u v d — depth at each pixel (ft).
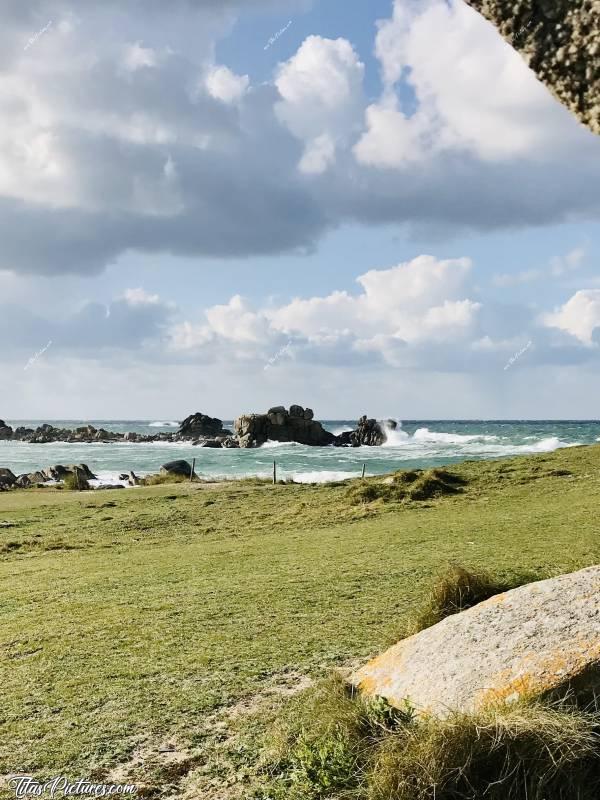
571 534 50.67
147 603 38.81
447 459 219.82
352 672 22.74
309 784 16.20
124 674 26.05
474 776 14.87
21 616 38.91
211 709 21.84
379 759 15.71
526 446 280.92
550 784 14.49
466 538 52.60
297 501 96.37
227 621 32.65
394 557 46.47
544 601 19.17
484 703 16.02
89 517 93.81
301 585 39.50
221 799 16.46
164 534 79.20
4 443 478.18
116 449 366.43
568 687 15.69
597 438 323.78
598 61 8.91
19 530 86.28
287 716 20.11
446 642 19.16
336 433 540.93
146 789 17.31
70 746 20.02
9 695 24.88
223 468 201.67
